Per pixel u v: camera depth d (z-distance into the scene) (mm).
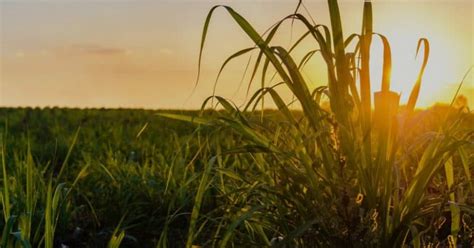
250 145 2914
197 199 2941
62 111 18688
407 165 3494
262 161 3271
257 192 3143
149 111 18578
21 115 16641
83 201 5602
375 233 2779
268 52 2824
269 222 3225
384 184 2830
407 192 2865
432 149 2865
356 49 2891
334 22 2783
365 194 2850
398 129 2846
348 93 2844
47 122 14969
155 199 5254
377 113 2807
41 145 9109
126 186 5414
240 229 3861
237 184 3814
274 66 2834
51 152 8617
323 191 2910
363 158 2887
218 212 4605
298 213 3016
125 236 4602
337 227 2754
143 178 5566
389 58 2764
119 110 19203
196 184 5332
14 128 13539
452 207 2998
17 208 4484
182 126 13078
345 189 2740
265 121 3354
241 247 3277
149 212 5211
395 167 2842
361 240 2764
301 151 2830
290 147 3062
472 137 3293
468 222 3283
